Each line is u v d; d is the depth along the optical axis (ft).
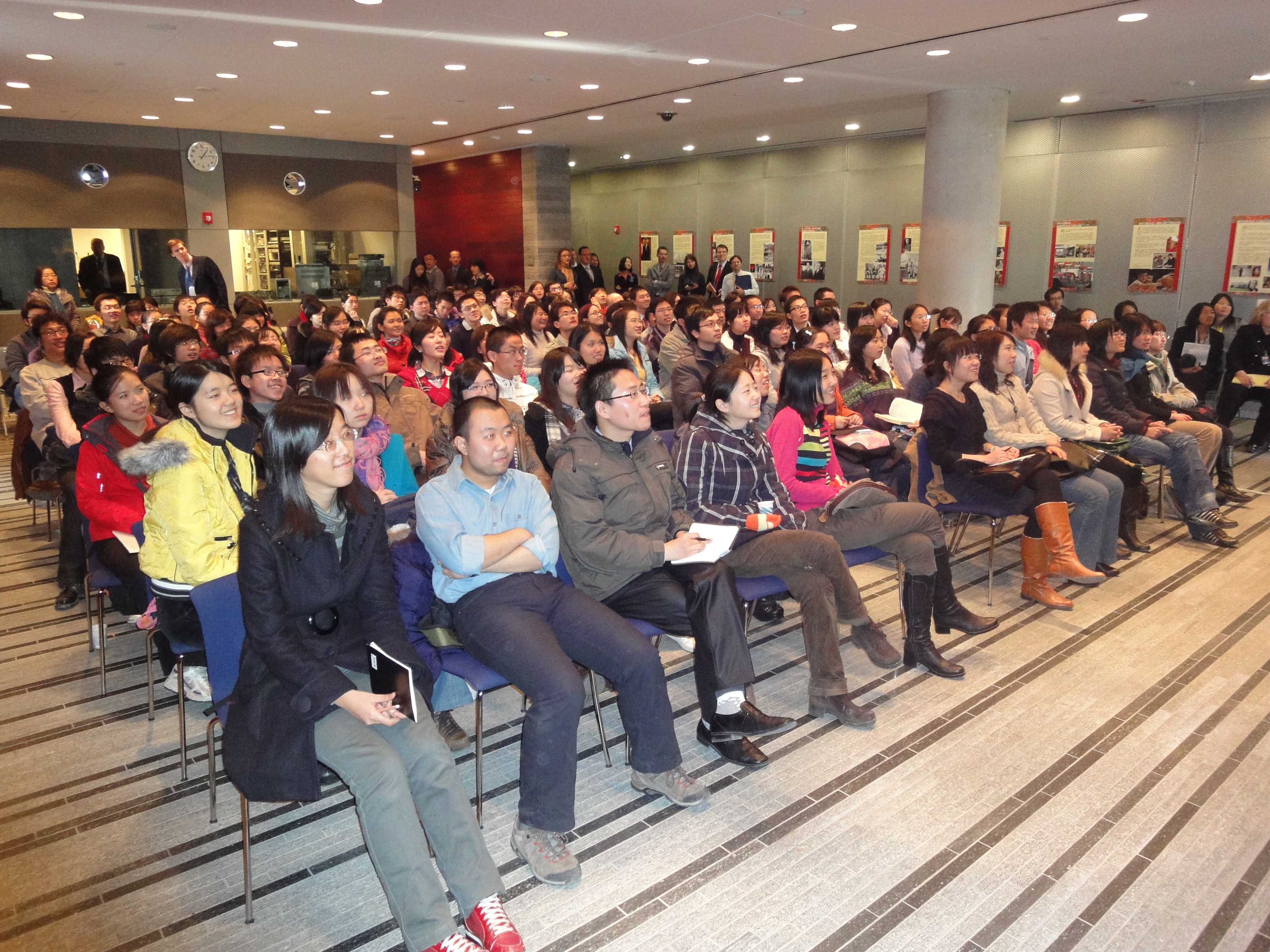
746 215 47.50
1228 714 10.10
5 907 7.12
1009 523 17.69
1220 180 31.27
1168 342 33.35
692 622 8.87
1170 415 18.33
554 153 44.47
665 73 25.95
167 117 34.71
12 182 35.04
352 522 7.29
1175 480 16.55
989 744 9.48
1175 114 31.99
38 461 14.75
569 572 9.28
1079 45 22.38
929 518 10.88
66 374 15.65
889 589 14.07
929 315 21.45
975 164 28.78
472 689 8.14
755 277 47.70
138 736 9.80
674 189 50.88
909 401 14.97
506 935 6.40
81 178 36.45
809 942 6.69
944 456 12.88
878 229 41.88
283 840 8.02
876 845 7.83
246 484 9.04
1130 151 33.32
